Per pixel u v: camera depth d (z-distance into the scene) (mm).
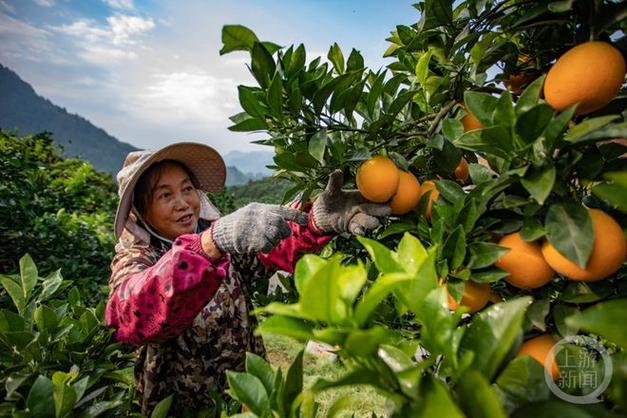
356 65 1532
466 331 704
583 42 1089
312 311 602
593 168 1014
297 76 1256
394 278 605
